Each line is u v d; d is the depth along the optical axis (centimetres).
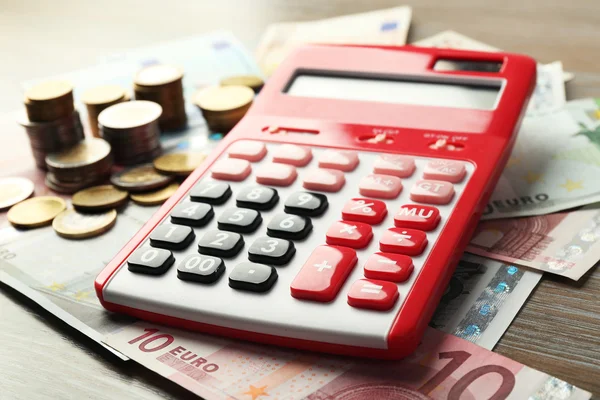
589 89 65
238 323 39
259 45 78
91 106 60
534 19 79
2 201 54
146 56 75
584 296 42
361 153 50
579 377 37
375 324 37
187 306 40
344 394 36
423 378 37
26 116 57
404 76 56
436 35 77
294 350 39
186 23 85
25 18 89
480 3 84
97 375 39
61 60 78
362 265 41
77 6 92
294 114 54
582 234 47
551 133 58
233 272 40
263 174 48
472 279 44
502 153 48
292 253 42
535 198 51
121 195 54
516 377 36
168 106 62
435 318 41
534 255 45
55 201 54
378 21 80
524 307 42
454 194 45
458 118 51
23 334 42
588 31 76
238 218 44
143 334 41
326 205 45
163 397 38
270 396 36
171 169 55
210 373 38
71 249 49
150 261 42
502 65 56
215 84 70
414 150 49
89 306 44
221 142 53
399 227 43
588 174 53
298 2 88
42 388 39
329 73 58
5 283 46
